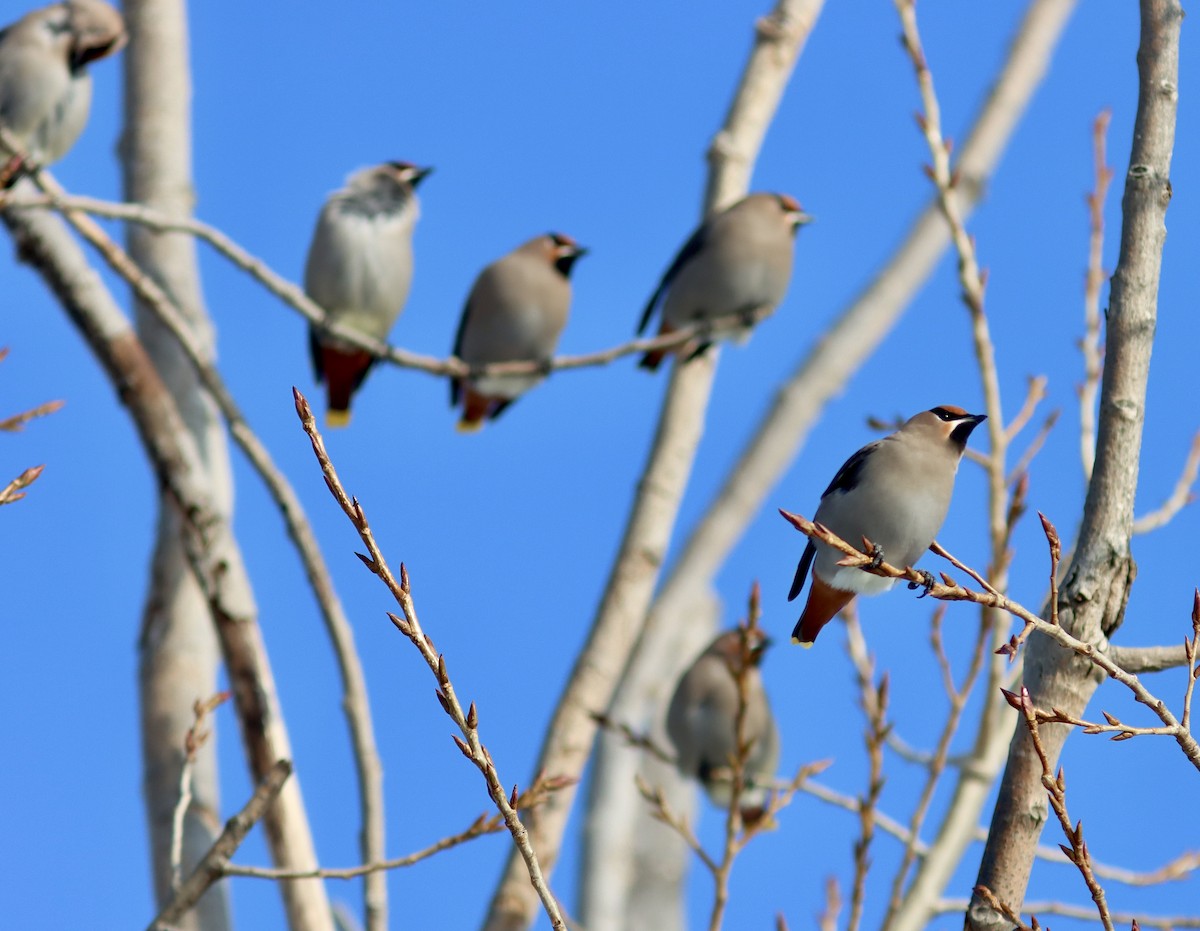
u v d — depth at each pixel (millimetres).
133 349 12078
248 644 11141
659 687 15367
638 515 13320
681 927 14680
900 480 10320
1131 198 6895
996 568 10219
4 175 11523
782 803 9875
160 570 11570
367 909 9719
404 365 13906
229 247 12750
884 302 14984
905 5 10867
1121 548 6625
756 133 16594
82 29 13664
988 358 10609
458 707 6285
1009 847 6488
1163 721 6453
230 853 8234
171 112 13797
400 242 16016
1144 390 6754
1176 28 7027
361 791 10500
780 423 14438
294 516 11406
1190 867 10445
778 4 16422
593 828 13156
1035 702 6582
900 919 9914
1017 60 16250
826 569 10180
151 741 11047
